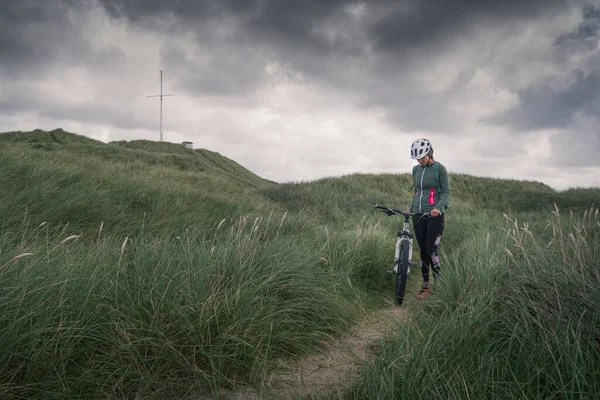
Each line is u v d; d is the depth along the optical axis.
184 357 2.80
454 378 2.38
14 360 2.42
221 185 14.30
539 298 3.13
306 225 8.16
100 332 2.91
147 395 2.55
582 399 1.98
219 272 3.88
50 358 2.52
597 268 3.25
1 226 4.95
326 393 2.68
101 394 2.48
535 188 26.22
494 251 5.17
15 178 6.98
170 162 33.25
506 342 2.79
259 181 77.19
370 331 4.05
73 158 11.15
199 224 6.97
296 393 2.66
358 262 6.08
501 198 22.58
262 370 2.96
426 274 5.51
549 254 3.86
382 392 2.34
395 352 3.00
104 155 22.61
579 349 2.21
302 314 3.99
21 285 2.83
